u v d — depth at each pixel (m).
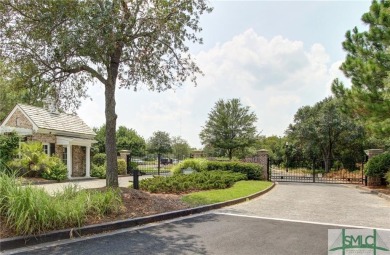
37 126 19.41
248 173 19.11
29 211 5.41
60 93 10.19
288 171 37.72
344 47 15.77
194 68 10.52
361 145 32.75
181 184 12.03
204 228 6.67
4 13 7.85
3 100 20.80
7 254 4.79
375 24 14.20
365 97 13.79
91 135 24.33
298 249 5.23
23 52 8.47
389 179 15.04
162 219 7.47
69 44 7.13
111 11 7.43
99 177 22.67
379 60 13.77
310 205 10.16
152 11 8.90
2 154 15.61
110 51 8.16
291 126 45.34
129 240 5.69
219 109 39.47
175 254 4.91
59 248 5.14
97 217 6.67
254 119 39.75
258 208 9.38
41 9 7.57
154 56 10.08
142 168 29.56
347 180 22.23
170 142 48.25
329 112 33.44
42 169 17.47
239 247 5.31
